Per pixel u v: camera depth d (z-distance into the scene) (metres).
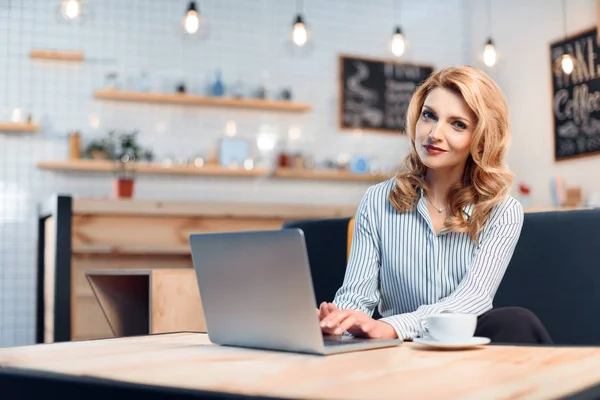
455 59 6.46
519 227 1.71
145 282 2.60
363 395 0.73
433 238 1.72
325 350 1.08
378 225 1.81
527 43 5.71
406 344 1.22
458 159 1.63
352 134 6.09
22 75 5.26
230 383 0.82
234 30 5.81
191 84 5.65
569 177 5.24
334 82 6.07
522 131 5.75
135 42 5.52
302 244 1.07
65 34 5.38
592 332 1.97
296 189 5.90
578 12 5.21
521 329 1.42
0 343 5.07
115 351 1.14
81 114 5.36
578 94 5.16
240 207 3.55
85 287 3.38
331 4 6.11
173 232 3.48
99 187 5.36
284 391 0.77
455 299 1.55
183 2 5.67
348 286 1.77
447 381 0.81
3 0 5.27
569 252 2.06
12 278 5.13
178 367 0.95
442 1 6.47
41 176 5.24
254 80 5.83
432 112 1.62
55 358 1.06
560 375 0.85
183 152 5.59
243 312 1.18
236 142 5.70
